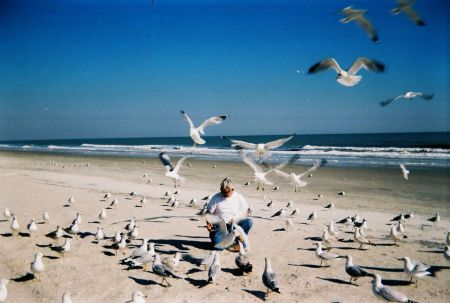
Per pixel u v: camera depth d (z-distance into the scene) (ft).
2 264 34.22
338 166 123.75
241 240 36.52
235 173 109.81
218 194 37.93
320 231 45.65
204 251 37.58
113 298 27.17
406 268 29.53
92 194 70.74
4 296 26.91
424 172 102.94
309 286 28.99
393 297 25.16
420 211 58.49
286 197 71.92
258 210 59.41
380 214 56.49
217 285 29.25
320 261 34.50
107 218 52.29
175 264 32.24
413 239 42.55
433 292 28.07
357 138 397.19
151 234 43.93
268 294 27.53
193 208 59.06
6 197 66.85
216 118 42.55
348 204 64.59
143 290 28.45
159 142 515.09
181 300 26.76
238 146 43.45
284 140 40.60
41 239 41.91
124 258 35.58
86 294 27.89
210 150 227.40
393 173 102.94
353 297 27.07
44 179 94.43
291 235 43.65
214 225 36.58
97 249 38.34
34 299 27.32
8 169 120.57
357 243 40.75
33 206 59.72
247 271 31.27
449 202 65.26
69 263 34.30
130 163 149.79
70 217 52.75
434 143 245.45
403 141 290.97
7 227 46.96
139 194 72.90
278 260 34.81
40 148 345.92
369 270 32.50
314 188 82.64
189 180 95.35
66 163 152.05
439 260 35.12
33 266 30.45
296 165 129.49
